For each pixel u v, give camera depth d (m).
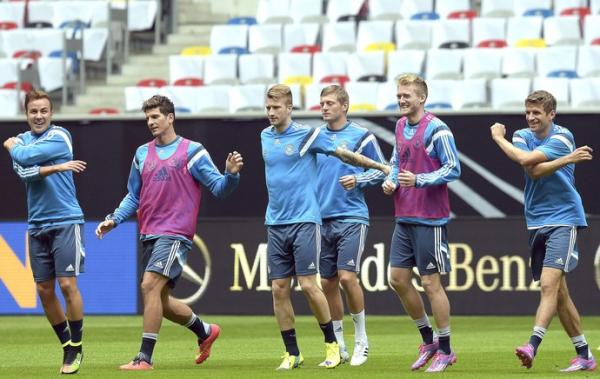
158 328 33.47
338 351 33.69
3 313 57.38
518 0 83.38
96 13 86.81
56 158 32.34
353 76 77.19
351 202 35.53
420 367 33.19
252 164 55.69
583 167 53.38
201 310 56.34
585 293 53.50
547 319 31.47
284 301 33.44
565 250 31.95
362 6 85.19
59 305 33.34
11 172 57.19
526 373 31.81
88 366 35.00
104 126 56.53
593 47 74.81
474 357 37.34
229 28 83.06
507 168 53.88
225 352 39.97
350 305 35.22
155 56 82.75
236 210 56.06
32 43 83.38
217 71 79.00
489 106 72.50
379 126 54.31
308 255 32.94
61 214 32.34
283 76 78.00
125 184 56.47
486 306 54.22
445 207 32.81
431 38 80.06
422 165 32.62
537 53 75.62
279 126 33.28
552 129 32.38
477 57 75.88
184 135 56.09
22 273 57.25
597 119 53.16
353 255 35.28
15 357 38.50
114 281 56.72
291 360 33.22
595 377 30.53
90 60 81.25
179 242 33.50
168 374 31.50
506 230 53.94
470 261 54.28
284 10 86.56
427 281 32.78
